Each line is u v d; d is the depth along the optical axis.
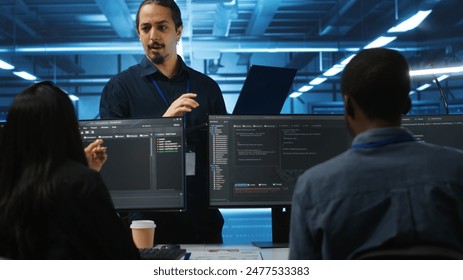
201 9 8.47
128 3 8.32
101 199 1.03
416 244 0.80
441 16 8.59
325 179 0.88
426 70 2.34
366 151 0.88
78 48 8.68
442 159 0.86
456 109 10.42
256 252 1.48
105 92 1.92
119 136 1.65
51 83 1.11
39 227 0.99
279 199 1.67
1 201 1.02
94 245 1.03
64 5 8.53
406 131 0.90
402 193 0.83
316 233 0.87
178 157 1.63
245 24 10.23
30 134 1.03
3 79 11.19
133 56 11.48
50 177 1.00
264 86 1.84
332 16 9.07
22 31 9.65
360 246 0.83
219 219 1.88
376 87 0.87
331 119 1.71
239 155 1.68
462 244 0.84
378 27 8.90
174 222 1.78
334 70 8.73
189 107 1.68
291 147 1.69
